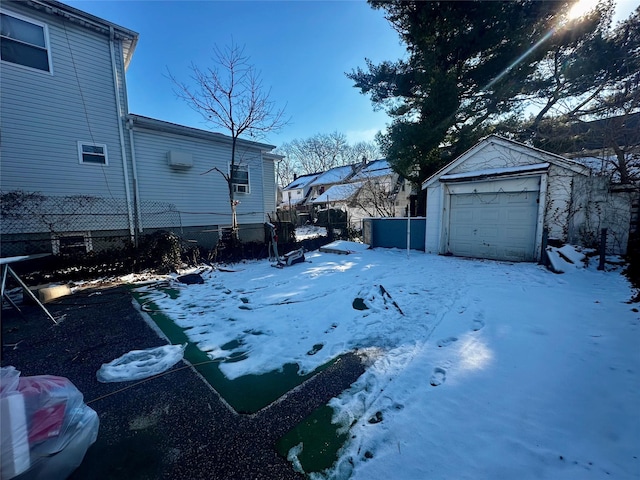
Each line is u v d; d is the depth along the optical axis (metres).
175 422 1.90
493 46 8.96
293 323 3.59
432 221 8.97
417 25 8.95
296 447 1.66
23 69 6.39
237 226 10.00
